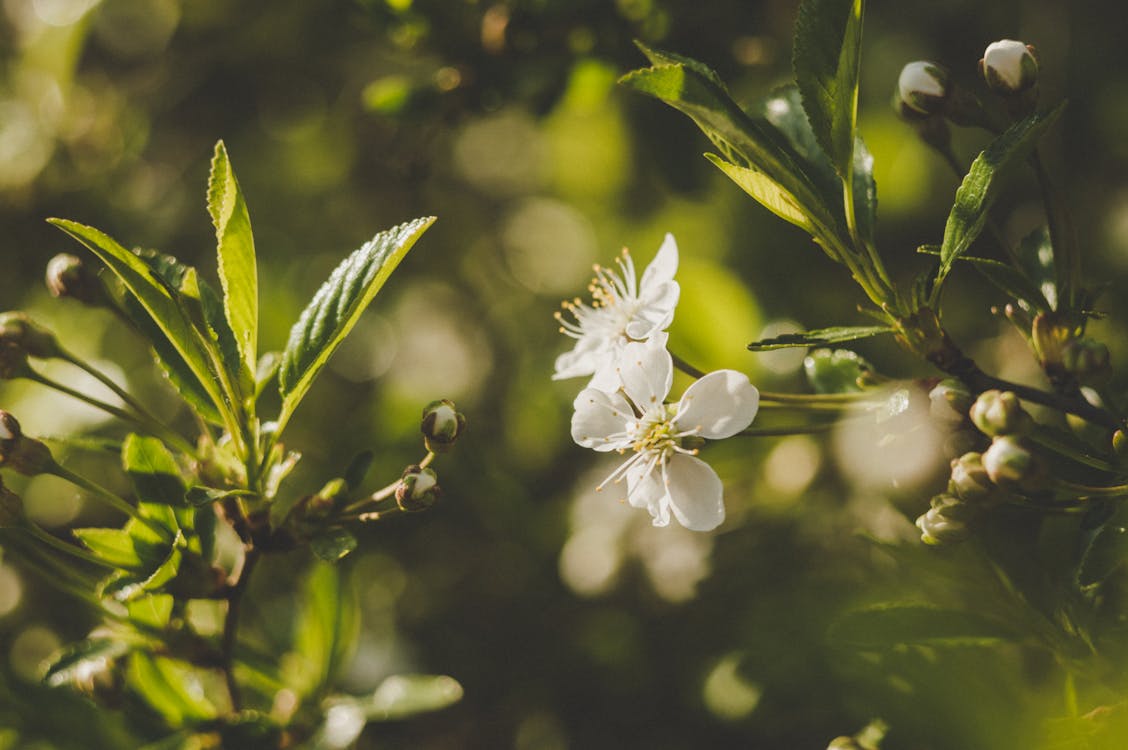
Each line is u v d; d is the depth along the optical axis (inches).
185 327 13.8
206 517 14.4
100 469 18.6
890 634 13.9
